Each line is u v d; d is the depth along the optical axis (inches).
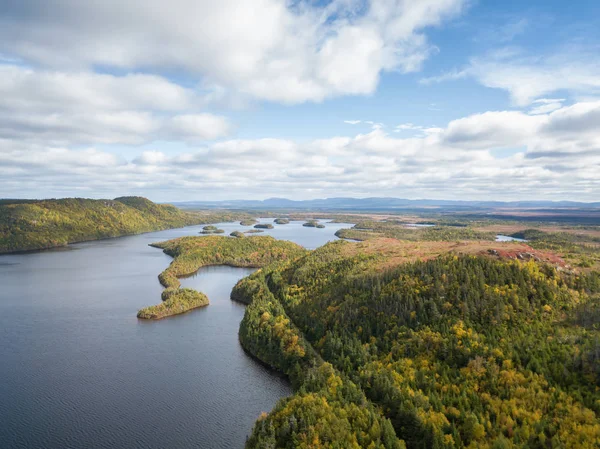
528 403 4138.8
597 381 4207.7
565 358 4594.0
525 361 4758.9
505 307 5639.8
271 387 5767.7
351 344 5994.1
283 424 4192.9
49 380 5905.5
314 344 6599.4
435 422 4087.1
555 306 5674.2
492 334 5315.0
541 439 3688.5
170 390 5649.6
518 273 6176.2
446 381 4763.8
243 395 5541.3
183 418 4987.7
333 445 3818.9
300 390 4980.3
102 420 4921.3
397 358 5487.2
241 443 4544.8
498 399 4279.0
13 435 4618.6
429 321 5871.1
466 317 5684.1
